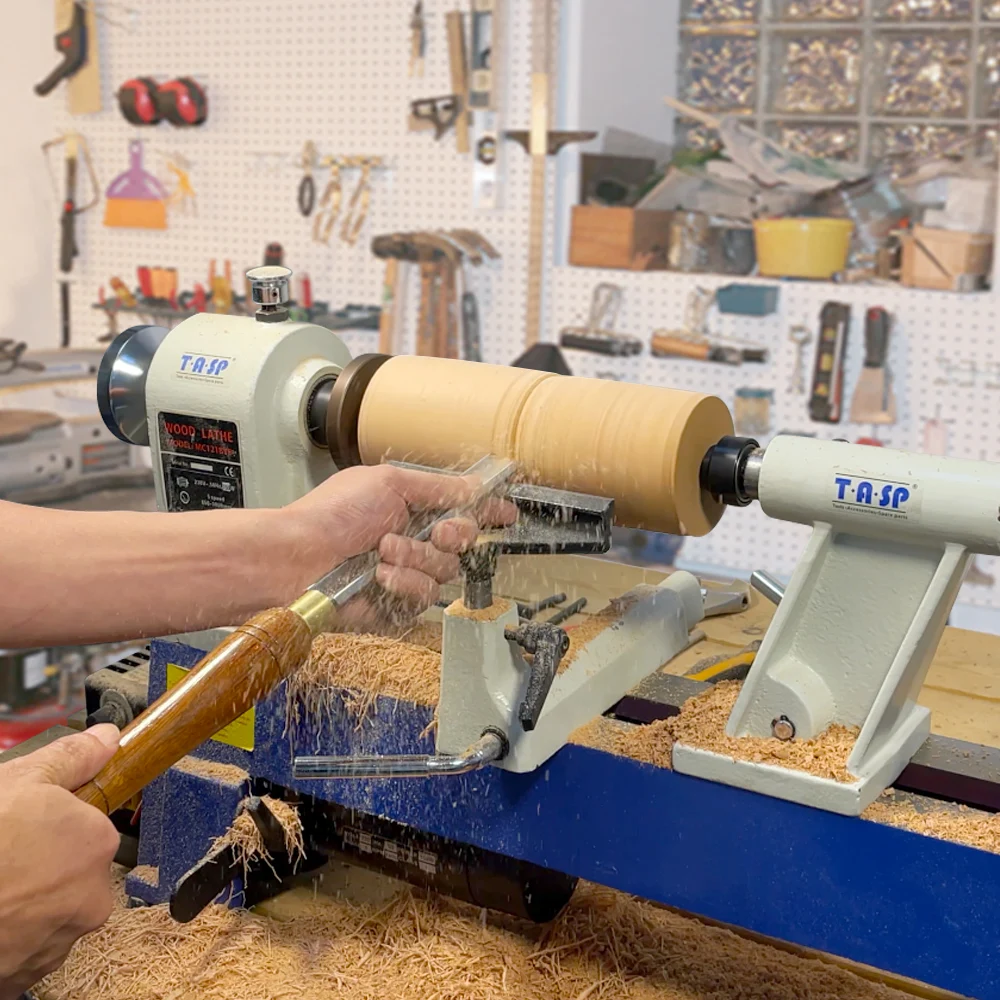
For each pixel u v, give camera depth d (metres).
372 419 1.08
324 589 0.90
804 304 2.69
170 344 1.15
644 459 0.94
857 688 0.91
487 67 2.87
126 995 1.01
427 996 1.00
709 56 3.31
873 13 3.09
